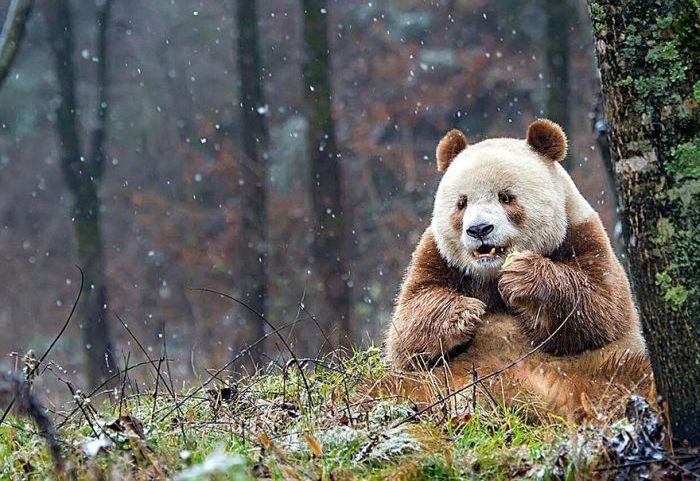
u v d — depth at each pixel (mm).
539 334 7828
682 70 5527
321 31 18797
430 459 5941
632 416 6191
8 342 29531
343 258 18734
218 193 29531
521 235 7977
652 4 5551
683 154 5551
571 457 5727
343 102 28312
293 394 7758
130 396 8148
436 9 29266
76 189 22250
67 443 6344
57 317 30203
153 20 33875
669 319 5672
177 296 27828
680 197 5574
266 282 20391
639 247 5730
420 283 8383
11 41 11109
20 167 33781
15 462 6348
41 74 34250
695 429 5699
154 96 33469
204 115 31938
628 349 7855
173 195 31906
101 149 23719
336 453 6207
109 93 32531
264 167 20672
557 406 7242
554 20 19578
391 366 8383
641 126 5629
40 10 30719
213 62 33438
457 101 27516
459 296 8055
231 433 6738
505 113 27375
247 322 19672
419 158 27125
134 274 28953
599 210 22703
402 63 28156
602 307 7805
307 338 18641
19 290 31047
